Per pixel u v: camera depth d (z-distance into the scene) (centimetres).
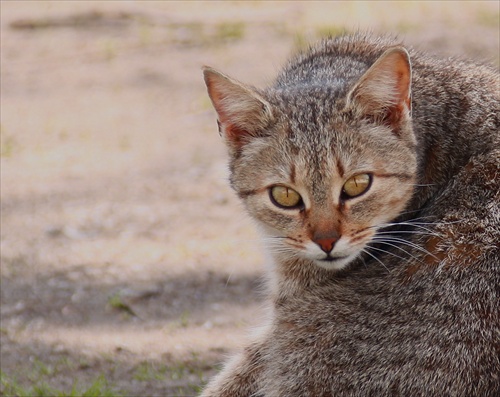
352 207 999
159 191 1884
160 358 1273
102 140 2198
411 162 1017
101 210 1803
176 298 1453
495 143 1031
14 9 3388
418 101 1068
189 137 2177
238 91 1028
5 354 1284
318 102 1027
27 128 2302
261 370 1104
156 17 3200
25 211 1809
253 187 1030
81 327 1368
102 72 2689
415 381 919
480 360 906
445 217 1000
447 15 2831
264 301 1252
